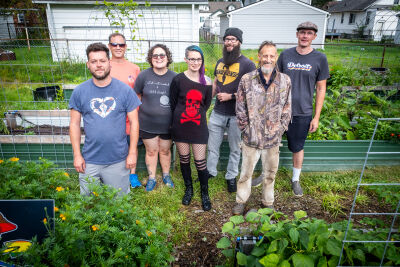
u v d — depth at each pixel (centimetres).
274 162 304
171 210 329
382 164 421
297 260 194
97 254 214
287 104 288
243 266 225
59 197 251
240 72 326
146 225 249
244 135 296
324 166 416
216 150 370
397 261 190
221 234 298
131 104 274
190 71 308
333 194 367
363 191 372
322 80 333
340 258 192
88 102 261
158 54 314
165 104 333
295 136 345
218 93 338
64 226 200
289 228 214
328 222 314
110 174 283
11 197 250
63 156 403
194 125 315
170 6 1288
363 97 497
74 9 1262
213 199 356
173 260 249
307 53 329
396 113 463
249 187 320
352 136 439
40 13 1472
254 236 235
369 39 2953
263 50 266
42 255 195
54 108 575
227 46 318
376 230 223
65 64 884
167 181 374
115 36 339
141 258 217
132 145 284
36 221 205
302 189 373
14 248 202
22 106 575
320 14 2248
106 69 250
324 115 462
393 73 770
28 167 293
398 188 320
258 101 282
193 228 305
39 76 828
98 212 233
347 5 3925
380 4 3316
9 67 873
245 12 2273
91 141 269
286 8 2258
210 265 259
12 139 393
